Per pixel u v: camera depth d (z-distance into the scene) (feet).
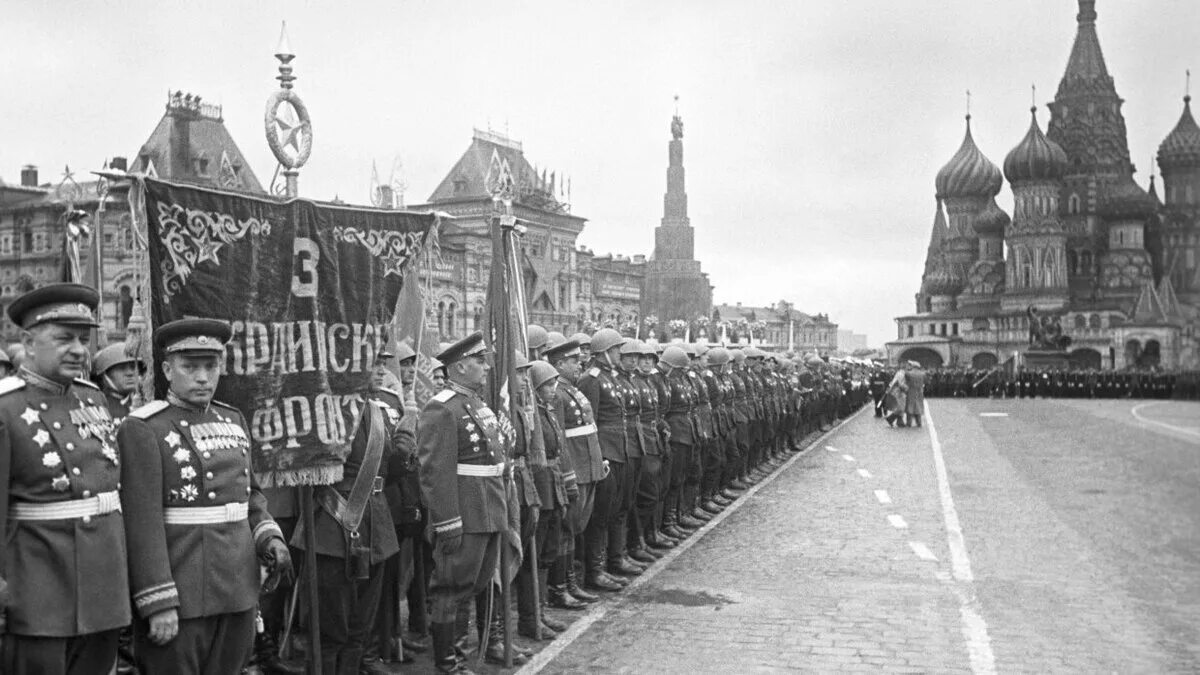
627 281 428.56
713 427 58.80
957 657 30.14
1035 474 44.14
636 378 46.96
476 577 29.71
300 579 27.76
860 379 190.19
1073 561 28.45
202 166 204.54
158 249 23.34
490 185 312.91
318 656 26.08
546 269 348.18
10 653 18.69
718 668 29.60
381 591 30.19
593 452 38.32
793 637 32.71
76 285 19.71
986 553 43.52
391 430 31.14
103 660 20.01
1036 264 248.32
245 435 22.84
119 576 19.67
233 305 24.45
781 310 561.84
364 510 27.53
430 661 31.50
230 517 21.68
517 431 33.35
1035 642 30.32
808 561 44.57
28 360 19.65
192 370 21.59
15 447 18.76
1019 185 388.98
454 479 29.17
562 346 40.01
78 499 19.24
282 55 26.71
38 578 18.75
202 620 21.17
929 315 448.65
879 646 31.50
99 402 20.61
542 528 35.37
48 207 126.00
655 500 45.98
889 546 47.44
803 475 76.54
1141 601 15.30
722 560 45.21
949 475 73.46
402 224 28.78
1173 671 14.43
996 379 227.40
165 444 21.13
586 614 36.22
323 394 26.02
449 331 263.29
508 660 30.09
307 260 26.14
